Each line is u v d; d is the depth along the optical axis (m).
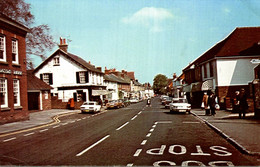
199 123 16.25
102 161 7.20
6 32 19.72
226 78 27.34
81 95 42.47
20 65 21.31
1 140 11.91
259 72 18.55
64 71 43.53
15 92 20.84
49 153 8.50
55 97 38.06
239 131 11.52
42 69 44.25
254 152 7.60
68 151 8.73
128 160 7.24
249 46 28.02
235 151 8.21
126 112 29.05
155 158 7.43
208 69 30.58
